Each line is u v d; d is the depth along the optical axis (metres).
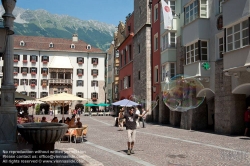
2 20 7.55
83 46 68.12
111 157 9.55
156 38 29.69
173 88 20.66
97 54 67.44
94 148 11.73
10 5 7.54
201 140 14.08
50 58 64.81
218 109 18.06
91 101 65.50
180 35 23.78
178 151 10.72
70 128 14.03
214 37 18.80
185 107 19.86
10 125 7.61
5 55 8.00
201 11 19.61
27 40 66.00
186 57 21.28
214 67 18.66
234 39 15.43
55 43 66.94
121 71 43.38
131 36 37.25
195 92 20.53
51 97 16.09
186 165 8.21
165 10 23.30
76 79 65.69
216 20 18.58
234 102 16.73
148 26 30.95
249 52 14.05
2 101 7.66
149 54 30.61
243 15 14.51
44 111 63.03
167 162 8.65
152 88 30.09
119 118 21.09
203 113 20.78
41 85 63.44
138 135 16.66
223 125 17.48
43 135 7.27
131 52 37.72
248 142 13.03
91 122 30.44
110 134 17.55
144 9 32.31
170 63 24.83
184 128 21.38
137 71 34.16
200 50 19.25
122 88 42.66
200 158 9.27
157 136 16.09
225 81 17.36
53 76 64.81
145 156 9.71
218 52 18.45
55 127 7.37
